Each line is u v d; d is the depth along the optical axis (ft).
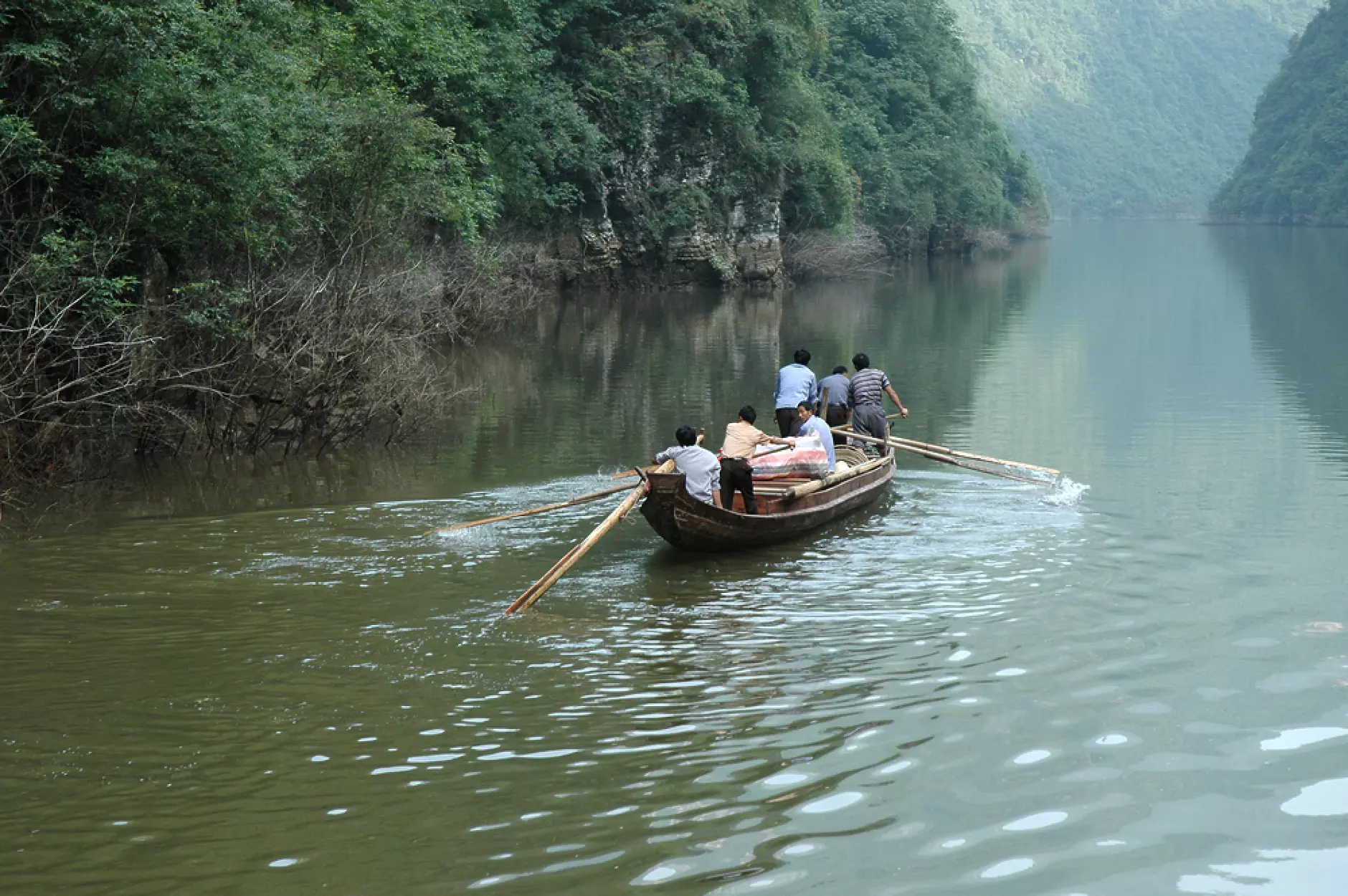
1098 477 45.32
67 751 21.17
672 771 20.11
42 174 42.55
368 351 52.70
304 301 50.67
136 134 45.60
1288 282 159.94
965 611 28.76
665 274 145.69
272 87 53.47
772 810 18.75
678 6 136.46
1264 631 27.07
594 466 46.85
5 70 43.04
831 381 49.70
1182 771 19.93
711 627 27.76
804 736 21.50
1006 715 22.36
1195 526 37.17
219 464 46.73
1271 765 20.12
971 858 17.26
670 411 60.80
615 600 30.01
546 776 20.07
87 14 43.04
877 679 24.30
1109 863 17.12
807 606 29.32
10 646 26.48
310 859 17.44
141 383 45.57
